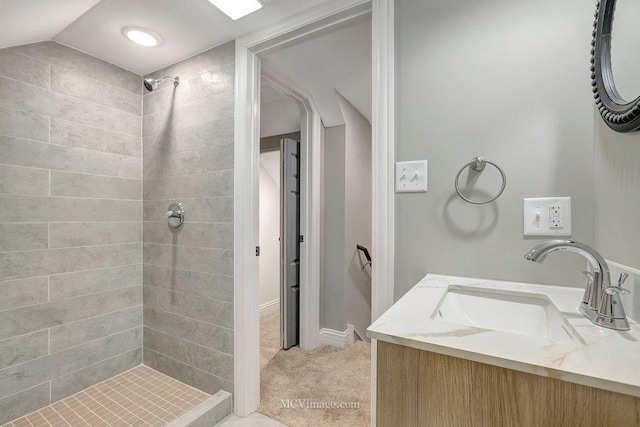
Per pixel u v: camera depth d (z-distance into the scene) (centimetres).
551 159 95
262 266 333
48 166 160
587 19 91
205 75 171
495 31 103
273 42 151
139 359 199
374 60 120
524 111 99
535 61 97
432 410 58
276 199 355
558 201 94
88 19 143
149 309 196
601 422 46
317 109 240
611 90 77
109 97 184
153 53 175
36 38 151
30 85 153
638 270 68
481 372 54
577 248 71
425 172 112
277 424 153
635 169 69
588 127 91
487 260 104
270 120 271
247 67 158
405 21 117
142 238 200
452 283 100
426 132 113
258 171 165
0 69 144
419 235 114
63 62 165
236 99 160
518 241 100
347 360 222
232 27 151
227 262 162
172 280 185
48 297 160
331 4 131
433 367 58
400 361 61
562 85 94
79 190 172
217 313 166
